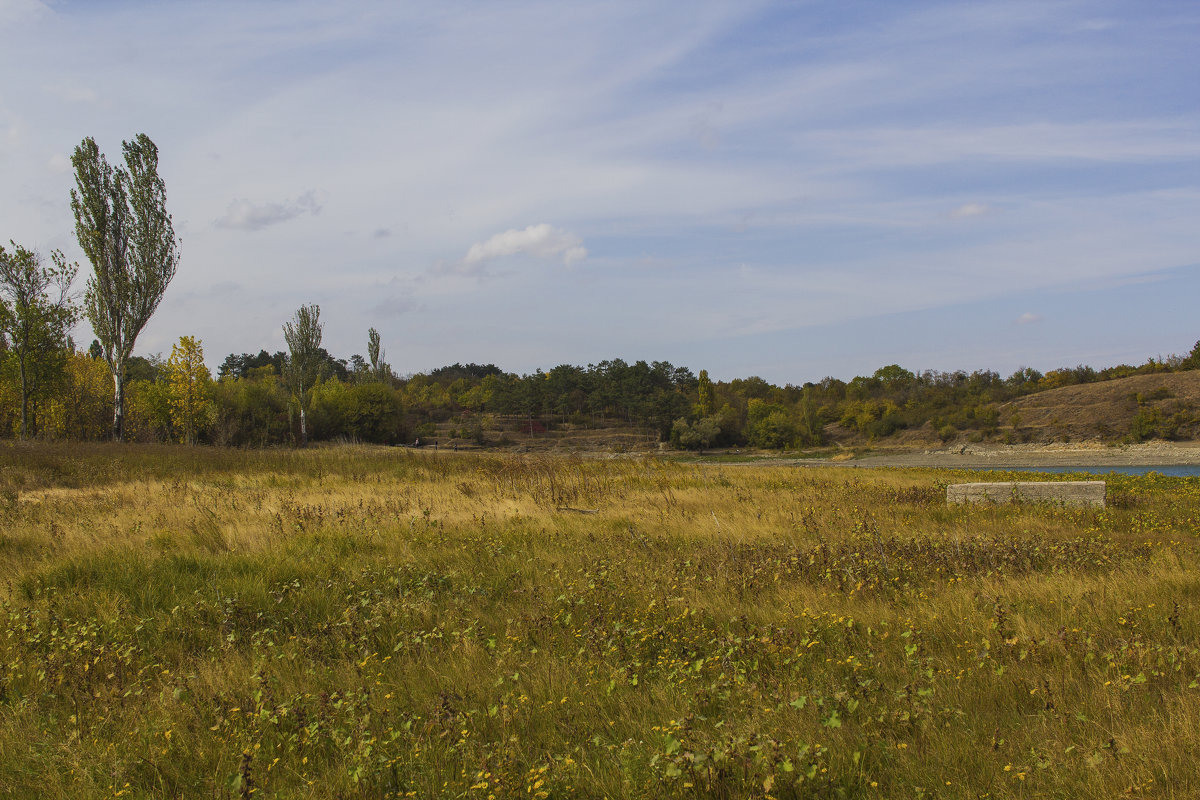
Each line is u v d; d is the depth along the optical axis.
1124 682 4.51
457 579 8.08
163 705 4.98
